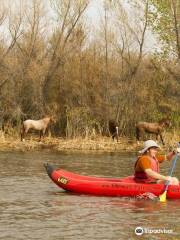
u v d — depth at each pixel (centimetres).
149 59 4122
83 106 3981
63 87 4091
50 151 3322
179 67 3988
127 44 4078
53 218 1487
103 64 4091
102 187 1808
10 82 4028
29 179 2155
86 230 1368
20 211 1569
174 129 3859
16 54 4144
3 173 2323
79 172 2405
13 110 3922
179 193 1766
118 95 3997
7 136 3794
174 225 1423
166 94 4062
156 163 1803
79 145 3484
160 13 3925
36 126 3675
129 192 1789
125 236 1323
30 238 1295
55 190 1905
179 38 3919
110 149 3459
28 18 4119
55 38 4150
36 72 4034
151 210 1597
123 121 3944
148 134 3809
